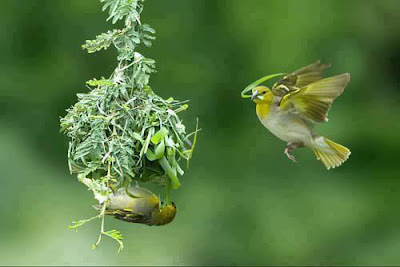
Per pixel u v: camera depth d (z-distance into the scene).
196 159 15.32
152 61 6.85
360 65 15.86
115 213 6.55
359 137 15.83
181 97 15.63
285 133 6.73
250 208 14.63
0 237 12.88
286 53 15.77
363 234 14.36
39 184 13.98
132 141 6.65
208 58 15.78
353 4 15.84
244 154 15.41
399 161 15.59
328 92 6.54
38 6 15.45
